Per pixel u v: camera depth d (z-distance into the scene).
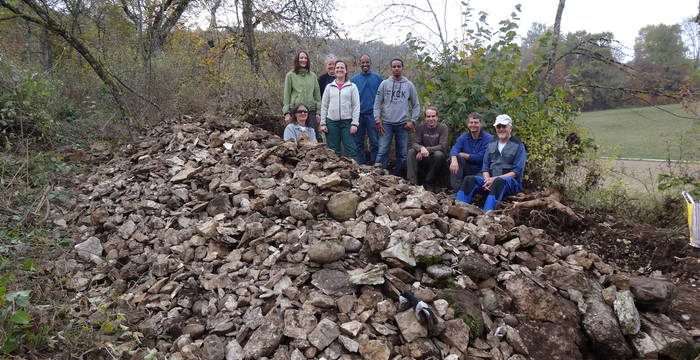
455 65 6.07
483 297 3.08
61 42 8.82
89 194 4.41
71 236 3.66
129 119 6.22
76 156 5.25
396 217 3.63
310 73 5.80
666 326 3.14
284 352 2.51
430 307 2.79
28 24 7.96
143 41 8.16
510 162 4.92
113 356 2.46
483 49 6.00
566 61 9.80
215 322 2.75
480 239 3.58
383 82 5.75
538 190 5.56
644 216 4.84
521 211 4.55
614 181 5.39
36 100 5.32
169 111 7.03
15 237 3.40
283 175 4.31
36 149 5.11
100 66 6.09
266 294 2.88
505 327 2.88
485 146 5.27
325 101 5.64
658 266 4.05
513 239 3.61
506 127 4.89
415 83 6.57
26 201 4.03
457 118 5.93
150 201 3.92
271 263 3.14
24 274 2.97
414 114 5.74
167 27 10.45
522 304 3.08
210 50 8.77
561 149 5.65
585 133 6.03
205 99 7.49
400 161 5.95
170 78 7.57
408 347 2.57
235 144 4.86
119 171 4.86
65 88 6.87
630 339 3.00
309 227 3.52
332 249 3.08
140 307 2.89
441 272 3.10
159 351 2.56
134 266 3.24
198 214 3.78
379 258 3.23
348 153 5.72
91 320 2.70
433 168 5.50
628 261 4.16
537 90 6.58
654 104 6.29
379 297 2.85
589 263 3.53
